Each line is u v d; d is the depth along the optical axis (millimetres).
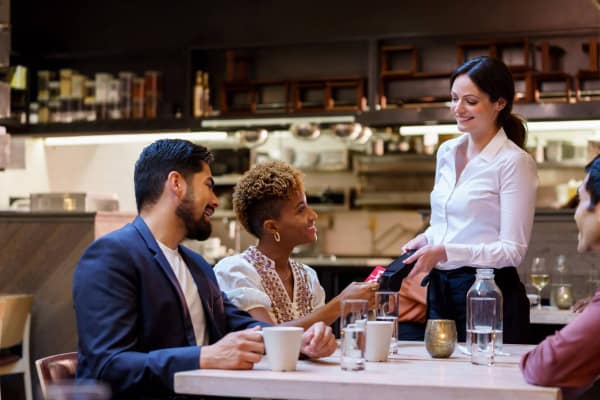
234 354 2115
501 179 2953
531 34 7609
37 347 5578
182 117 8141
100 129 8250
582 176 9141
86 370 2326
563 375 1877
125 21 8633
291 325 2590
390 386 1830
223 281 2867
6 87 7039
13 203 8086
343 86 8039
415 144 9383
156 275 2439
